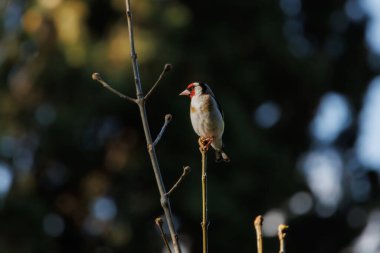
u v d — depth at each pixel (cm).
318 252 2111
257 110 2016
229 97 1831
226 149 1798
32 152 1811
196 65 1775
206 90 798
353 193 2134
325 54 2084
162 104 1741
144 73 1633
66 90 1750
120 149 1809
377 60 2169
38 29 1702
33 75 1738
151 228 1823
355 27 2161
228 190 1791
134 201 1805
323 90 2086
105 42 1677
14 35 1770
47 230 1803
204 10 1891
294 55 1969
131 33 519
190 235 1866
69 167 1834
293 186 1930
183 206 1742
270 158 1853
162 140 1770
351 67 2161
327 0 2127
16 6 1809
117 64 1625
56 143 1783
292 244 2089
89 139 1822
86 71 1659
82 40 1659
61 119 1731
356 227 2125
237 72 1892
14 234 1750
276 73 2011
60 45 1678
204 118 773
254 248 1833
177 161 1759
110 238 1802
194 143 1753
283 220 2033
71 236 1877
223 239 1816
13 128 1775
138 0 1664
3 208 1742
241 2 1900
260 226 434
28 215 1762
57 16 1675
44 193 1867
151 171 1789
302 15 2145
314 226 2108
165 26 1678
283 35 1969
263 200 1881
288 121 2092
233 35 1916
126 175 1802
